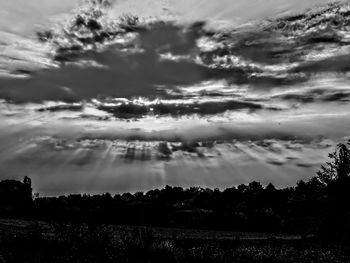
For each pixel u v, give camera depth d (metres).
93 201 83.06
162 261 17.64
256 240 37.19
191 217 75.31
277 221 67.25
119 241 18.83
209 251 21.03
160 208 80.75
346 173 31.09
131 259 17.00
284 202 91.31
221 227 69.56
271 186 102.12
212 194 104.94
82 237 18.69
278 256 22.55
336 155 31.64
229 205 96.12
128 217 73.50
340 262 22.72
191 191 116.06
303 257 23.39
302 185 35.75
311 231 33.25
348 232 30.05
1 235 19.84
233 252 22.81
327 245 29.34
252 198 99.50
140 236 19.19
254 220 70.62
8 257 15.60
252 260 21.20
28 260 15.38
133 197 104.31
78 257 16.25
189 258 19.22
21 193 79.75
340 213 31.00
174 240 26.98
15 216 60.88
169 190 114.00
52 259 15.70
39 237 18.78
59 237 19.02
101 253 17.14
